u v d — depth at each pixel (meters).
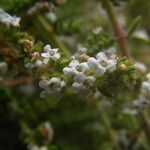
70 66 0.06
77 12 0.12
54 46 0.08
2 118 0.12
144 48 0.15
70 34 0.11
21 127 0.12
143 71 0.09
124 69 0.06
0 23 0.07
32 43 0.06
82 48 0.09
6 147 0.13
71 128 0.12
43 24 0.10
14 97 0.12
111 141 0.12
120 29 0.10
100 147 0.12
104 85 0.06
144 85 0.08
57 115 0.12
